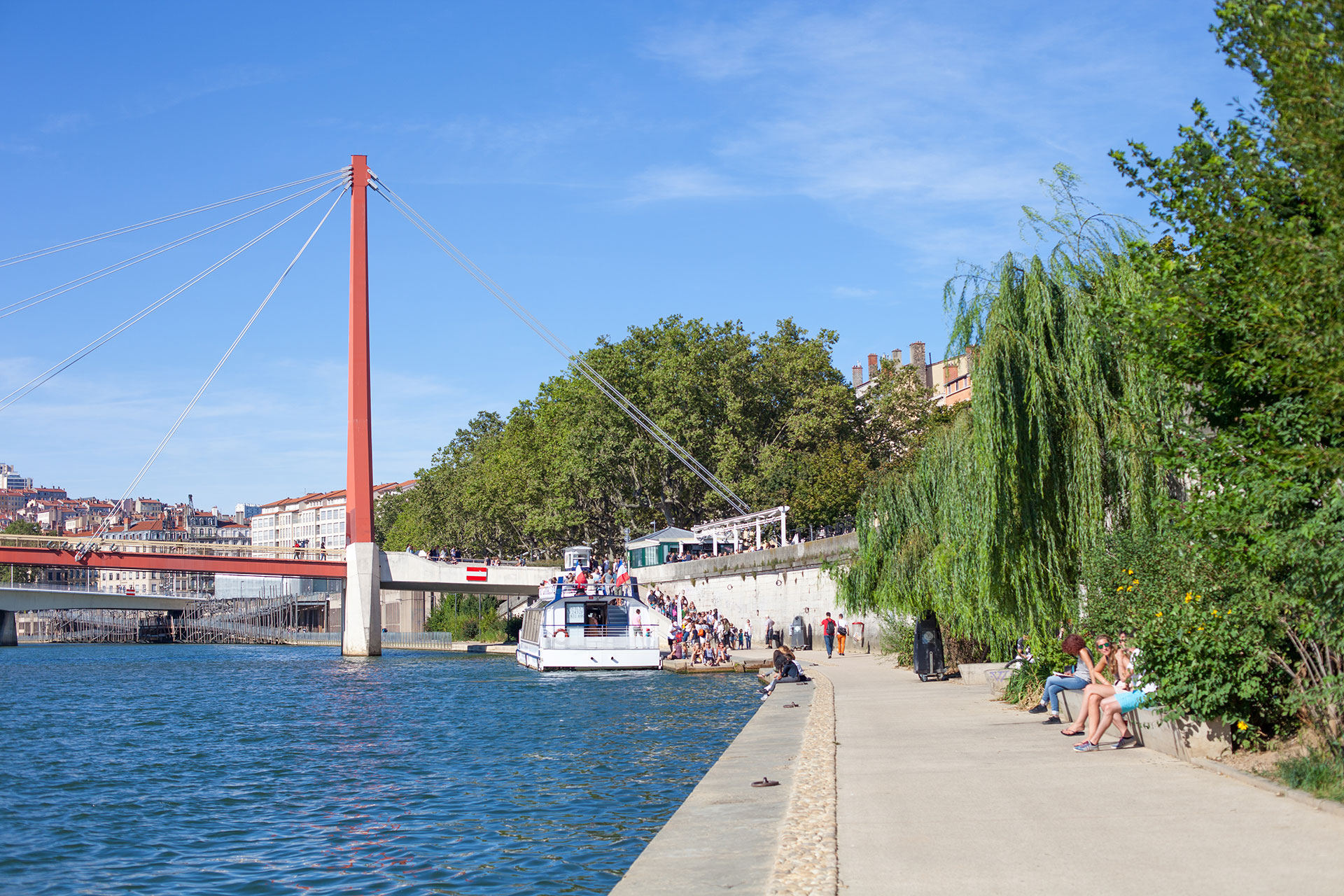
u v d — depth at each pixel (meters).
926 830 9.34
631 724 27.75
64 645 144.25
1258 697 11.56
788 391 83.25
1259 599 10.96
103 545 70.38
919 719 18.89
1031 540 18.22
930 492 29.28
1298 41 8.09
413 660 73.38
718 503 79.81
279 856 14.06
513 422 101.31
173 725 32.00
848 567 37.62
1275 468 9.00
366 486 76.56
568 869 12.83
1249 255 9.08
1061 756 13.32
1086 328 16.41
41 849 14.77
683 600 72.44
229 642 152.62
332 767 22.20
